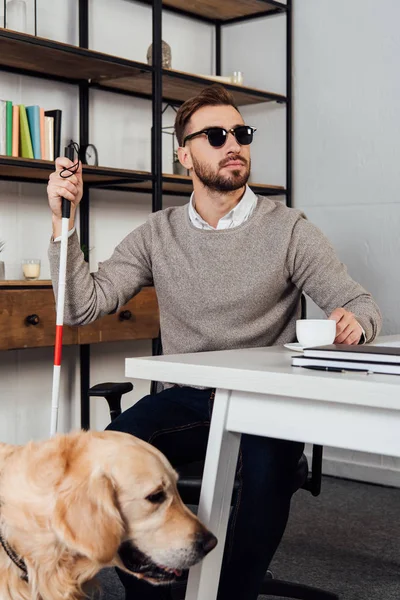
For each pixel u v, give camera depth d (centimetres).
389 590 229
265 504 158
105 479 121
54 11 346
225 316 207
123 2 375
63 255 190
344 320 180
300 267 209
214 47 427
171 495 129
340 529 285
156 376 148
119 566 132
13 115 305
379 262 369
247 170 215
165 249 214
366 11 371
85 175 328
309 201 393
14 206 334
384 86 366
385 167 366
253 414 141
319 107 388
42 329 297
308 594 207
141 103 387
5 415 336
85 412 360
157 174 346
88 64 328
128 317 327
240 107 423
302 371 132
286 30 397
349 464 361
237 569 157
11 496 129
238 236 208
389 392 117
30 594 131
